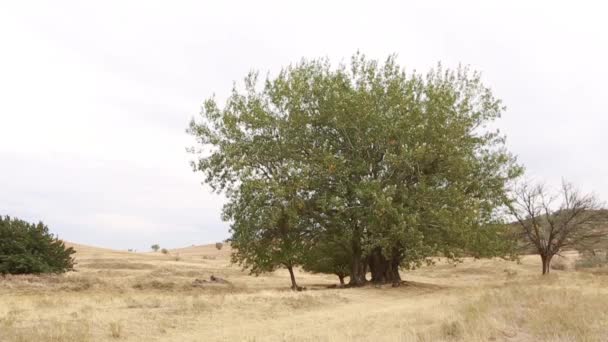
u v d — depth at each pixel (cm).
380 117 3089
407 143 3055
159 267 5556
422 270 6153
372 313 1750
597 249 5925
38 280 2939
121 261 5900
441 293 2733
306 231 3297
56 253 3531
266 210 2986
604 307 1523
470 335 1135
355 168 3089
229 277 4784
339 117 3119
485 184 3291
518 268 5794
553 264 5900
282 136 3247
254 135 3256
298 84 3234
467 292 2459
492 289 2505
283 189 2945
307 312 1797
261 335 1304
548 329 1185
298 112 3216
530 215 4275
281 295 2214
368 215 2928
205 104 3241
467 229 2917
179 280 3822
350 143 3192
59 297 2116
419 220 2914
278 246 3219
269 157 3203
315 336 1255
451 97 3109
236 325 1473
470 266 6091
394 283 3234
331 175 3092
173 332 1332
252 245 3192
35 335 1140
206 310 1664
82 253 7038
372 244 2938
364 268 3466
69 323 1316
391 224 2850
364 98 3091
